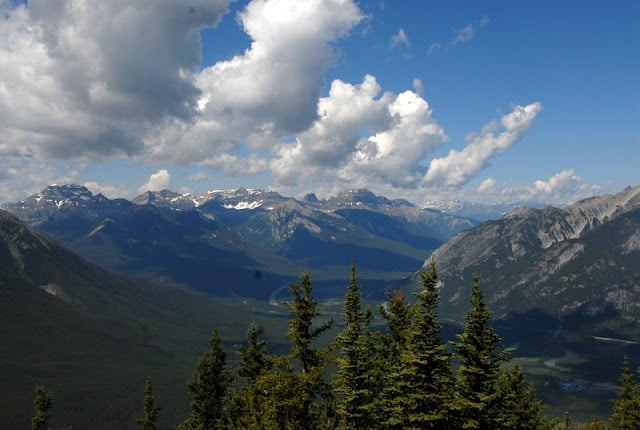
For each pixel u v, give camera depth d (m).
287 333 46.94
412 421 42.16
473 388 43.06
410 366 42.47
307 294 47.50
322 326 48.03
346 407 45.97
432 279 44.50
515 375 66.31
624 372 82.12
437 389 41.84
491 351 43.72
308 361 46.38
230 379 70.88
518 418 55.34
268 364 66.00
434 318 43.53
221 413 69.94
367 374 46.59
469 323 44.09
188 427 73.75
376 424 45.97
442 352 43.47
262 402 44.19
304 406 43.19
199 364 72.00
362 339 48.56
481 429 42.75
